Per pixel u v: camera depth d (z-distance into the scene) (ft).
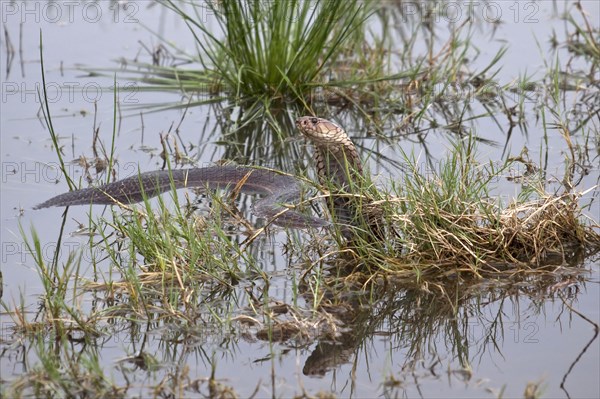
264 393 26.11
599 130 47.26
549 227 35.06
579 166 42.96
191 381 26.48
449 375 27.09
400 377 27.04
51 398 25.81
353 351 28.78
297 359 28.14
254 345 29.01
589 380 26.61
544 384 26.45
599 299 31.71
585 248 35.12
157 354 28.35
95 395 25.93
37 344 28.91
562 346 28.73
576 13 62.69
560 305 31.42
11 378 26.86
